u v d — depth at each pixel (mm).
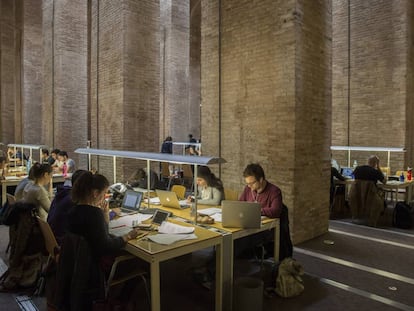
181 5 13695
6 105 14992
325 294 3434
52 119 11234
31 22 14180
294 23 4758
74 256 2373
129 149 7820
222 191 4238
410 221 5891
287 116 4891
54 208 3426
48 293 2752
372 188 5965
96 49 8625
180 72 13750
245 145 5492
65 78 10758
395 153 8352
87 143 10594
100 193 2562
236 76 5586
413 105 8625
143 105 8023
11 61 15047
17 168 8773
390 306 3203
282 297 3342
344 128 9086
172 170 9023
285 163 4949
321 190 5406
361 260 4367
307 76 5000
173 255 2584
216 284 2953
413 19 8375
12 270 3479
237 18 5527
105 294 2434
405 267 4137
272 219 3523
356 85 8875
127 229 3053
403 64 8172
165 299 3312
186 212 3768
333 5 9156
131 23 7719
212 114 5992
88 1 13438
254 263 4168
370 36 8602
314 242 5090
